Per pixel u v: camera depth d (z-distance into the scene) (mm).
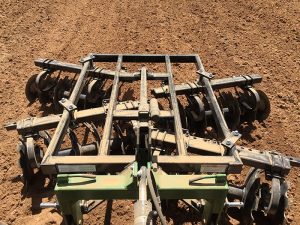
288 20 8750
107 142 3738
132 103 4879
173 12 9172
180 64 7184
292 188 4656
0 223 4102
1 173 4793
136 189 3084
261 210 4020
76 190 3109
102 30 8312
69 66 5562
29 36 7977
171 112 4410
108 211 4320
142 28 8414
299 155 5145
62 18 8828
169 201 4398
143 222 2404
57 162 3369
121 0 9852
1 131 5461
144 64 7191
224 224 4141
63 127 3932
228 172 3453
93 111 4527
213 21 8742
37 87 5555
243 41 7941
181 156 3477
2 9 9047
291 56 7441
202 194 3166
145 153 3287
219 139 5113
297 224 4211
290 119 5824
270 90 6461
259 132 5570
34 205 4352
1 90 6297
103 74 5418
